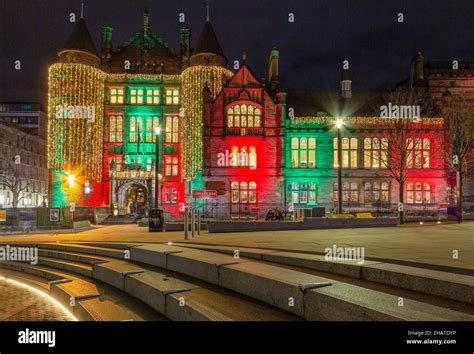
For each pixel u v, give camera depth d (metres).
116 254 11.87
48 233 22.03
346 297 4.79
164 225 22.47
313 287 5.42
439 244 10.62
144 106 47.84
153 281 7.85
